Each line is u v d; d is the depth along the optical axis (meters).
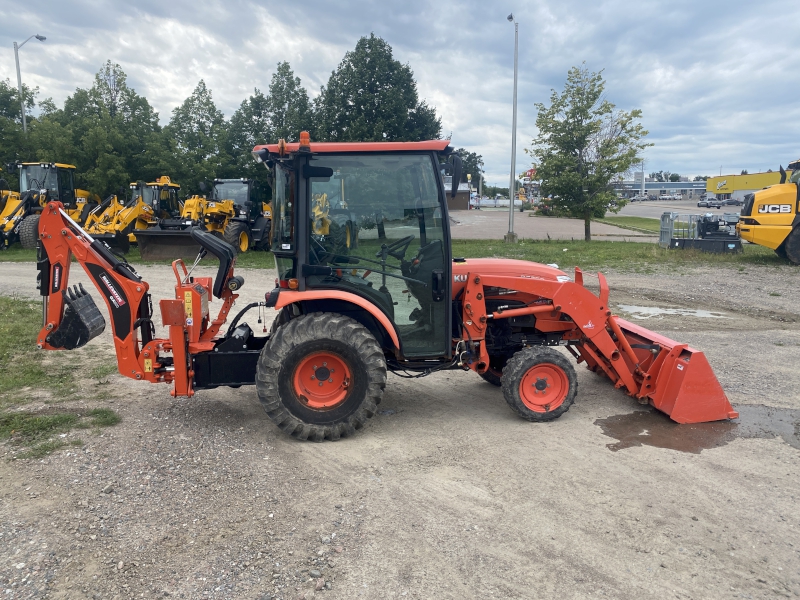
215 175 25.62
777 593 2.93
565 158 22.75
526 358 5.10
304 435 4.67
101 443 4.64
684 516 3.62
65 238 4.88
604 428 5.07
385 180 4.79
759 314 9.91
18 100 26.56
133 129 24.62
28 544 3.28
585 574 3.07
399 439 4.83
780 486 4.00
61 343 4.96
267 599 2.87
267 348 4.60
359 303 4.73
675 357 5.27
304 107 26.86
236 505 3.74
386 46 24.58
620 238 26.48
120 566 3.11
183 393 4.85
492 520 3.58
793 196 15.11
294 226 4.73
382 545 3.32
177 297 4.80
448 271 4.96
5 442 4.62
